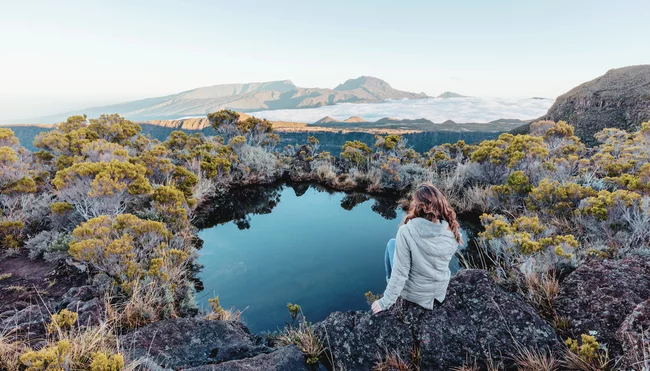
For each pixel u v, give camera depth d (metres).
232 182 11.95
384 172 11.33
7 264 4.84
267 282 5.46
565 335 2.57
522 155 7.84
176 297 4.56
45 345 2.61
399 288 2.25
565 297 2.99
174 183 8.29
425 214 2.30
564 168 7.69
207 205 9.69
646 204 4.25
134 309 3.69
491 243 4.62
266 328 4.26
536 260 3.79
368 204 10.16
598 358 2.11
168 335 3.12
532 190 6.28
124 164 5.93
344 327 2.84
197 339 3.14
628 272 3.05
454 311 2.71
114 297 3.91
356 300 4.92
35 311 3.44
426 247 2.27
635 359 1.96
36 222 6.07
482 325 2.56
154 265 4.11
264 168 12.72
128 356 2.52
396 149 14.43
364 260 6.28
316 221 8.64
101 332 2.75
